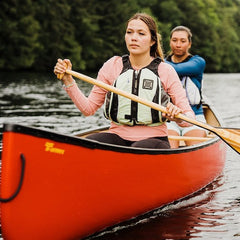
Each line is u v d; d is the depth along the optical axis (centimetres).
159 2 3891
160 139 309
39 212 231
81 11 2912
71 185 240
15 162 218
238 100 1177
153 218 297
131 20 306
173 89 309
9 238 229
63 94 1184
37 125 647
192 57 454
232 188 375
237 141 319
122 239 261
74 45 2769
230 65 4672
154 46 321
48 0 2664
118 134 310
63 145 232
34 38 2497
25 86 1434
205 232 273
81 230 254
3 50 2459
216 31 4425
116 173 262
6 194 220
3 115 751
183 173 327
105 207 263
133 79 306
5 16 2469
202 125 302
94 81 292
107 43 3016
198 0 4228
